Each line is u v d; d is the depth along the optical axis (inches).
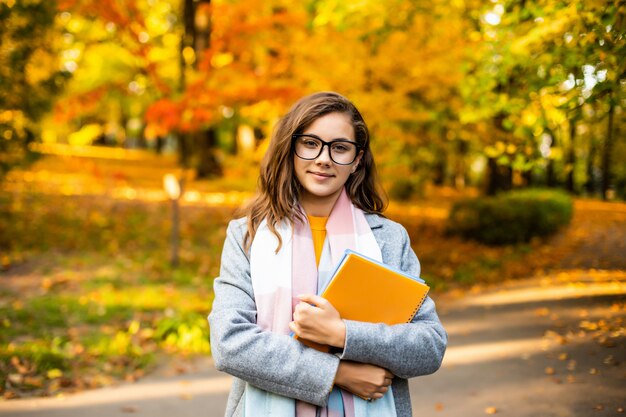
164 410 156.6
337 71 323.0
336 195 66.2
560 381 163.8
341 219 64.9
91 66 756.6
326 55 332.2
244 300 61.6
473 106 210.8
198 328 216.2
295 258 62.2
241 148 765.3
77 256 338.3
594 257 379.9
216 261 345.1
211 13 360.8
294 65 348.2
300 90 331.6
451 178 971.9
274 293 60.7
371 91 326.6
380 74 321.7
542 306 257.3
